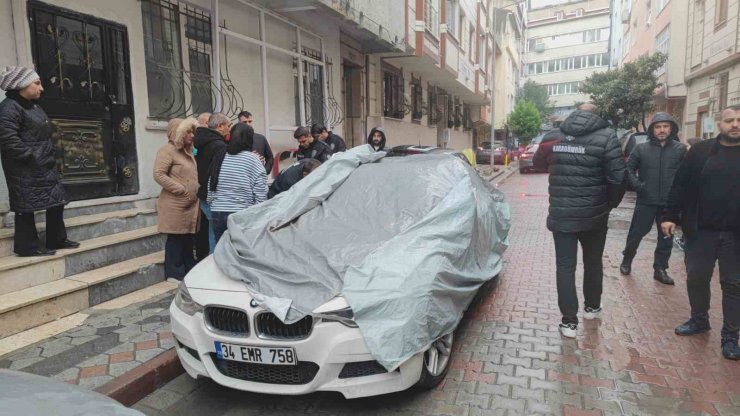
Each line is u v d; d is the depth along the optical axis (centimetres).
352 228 391
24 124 415
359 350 292
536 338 420
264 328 304
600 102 2367
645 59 2195
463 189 432
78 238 505
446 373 353
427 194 430
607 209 414
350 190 449
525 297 525
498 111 3581
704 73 1561
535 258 695
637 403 318
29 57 476
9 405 185
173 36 648
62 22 508
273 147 846
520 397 328
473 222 404
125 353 369
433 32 1498
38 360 357
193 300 326
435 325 320
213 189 486
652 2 2298
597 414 306
